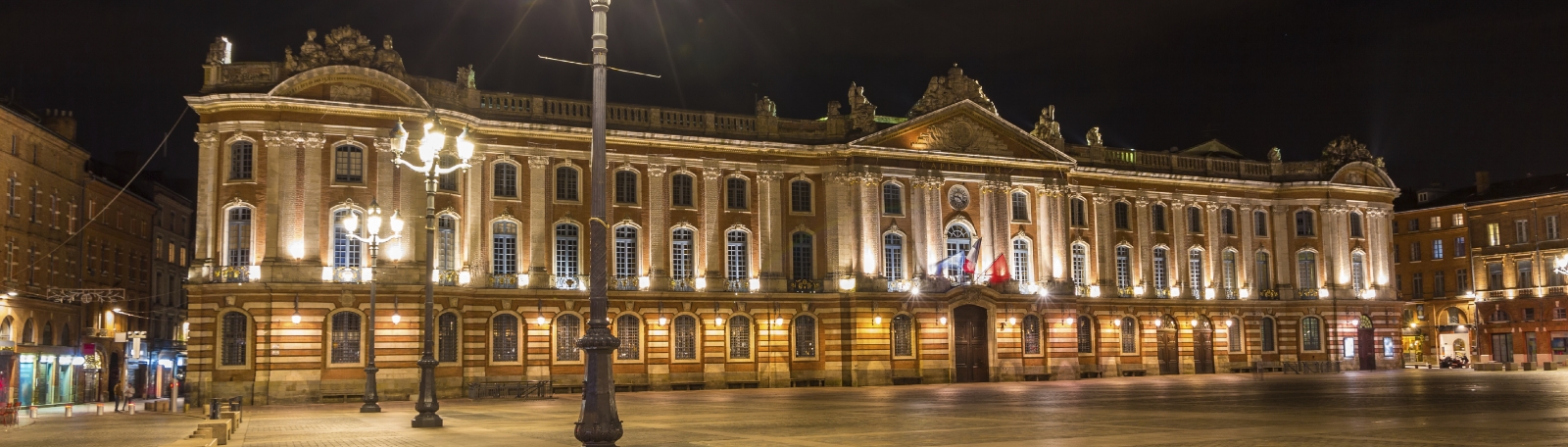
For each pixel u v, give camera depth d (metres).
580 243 58.75
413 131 53.09
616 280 59.31
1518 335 94.00
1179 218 75.06
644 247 59.97
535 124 57.44
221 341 50.91
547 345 57.38
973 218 66.19
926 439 26.64
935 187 64.94
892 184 64.44
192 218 86.31
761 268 62.03
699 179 61.56
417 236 53.25
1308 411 34.66
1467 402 38.28
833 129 63.81
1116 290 71.94
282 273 50.75
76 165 66.19
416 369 52.72
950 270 65.06
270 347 50.59
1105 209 72.31
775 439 27.19
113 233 71.19
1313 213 78.19
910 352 64.00
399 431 30.55
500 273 56.94
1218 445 23.98
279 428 32.34
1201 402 40.47
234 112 51.09
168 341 80.19
